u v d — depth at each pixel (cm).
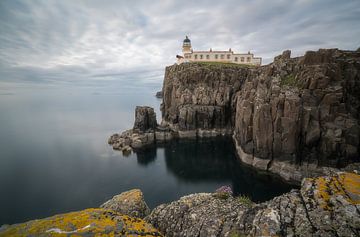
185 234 1380
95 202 4122
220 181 4922
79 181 5053
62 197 4309
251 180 4859
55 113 19200
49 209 3881
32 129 11494
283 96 4859
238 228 1253
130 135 8194
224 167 5734
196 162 6197
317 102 4597
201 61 12494
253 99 5891
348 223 981
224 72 9225
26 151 7412
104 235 1245
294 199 1257
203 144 7850
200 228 1358
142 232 1323
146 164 6153
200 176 5259
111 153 7162
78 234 1232
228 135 8850
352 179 1267
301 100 4669
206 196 1770
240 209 1434
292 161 4741
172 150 7306
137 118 8506
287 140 4734
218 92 9062
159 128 8825
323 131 4509
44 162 6338
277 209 1214
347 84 4650
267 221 1133
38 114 18412
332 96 4444
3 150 7519
